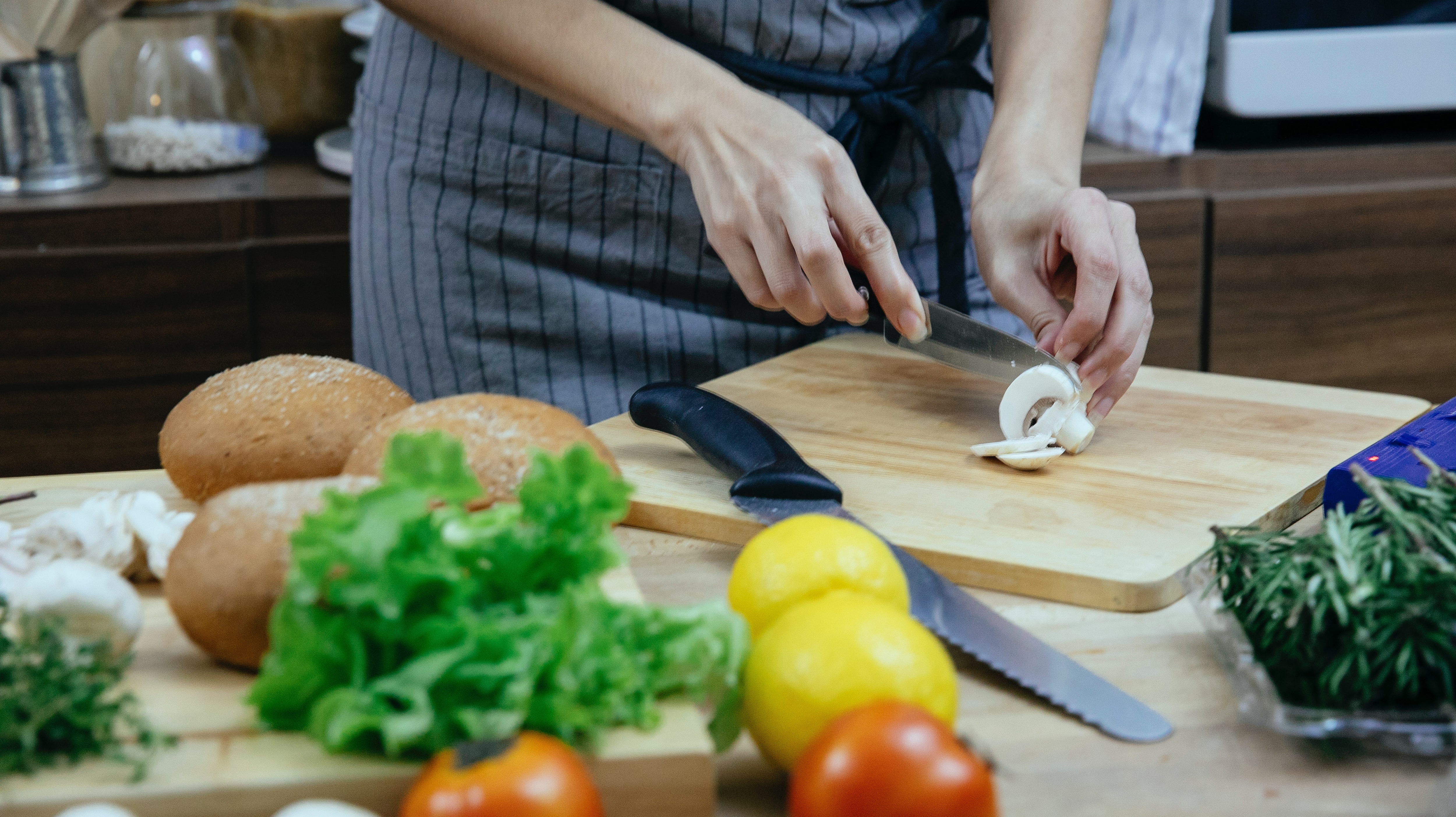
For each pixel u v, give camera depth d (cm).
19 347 150
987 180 100
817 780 40
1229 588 56
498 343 114
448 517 45
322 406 68
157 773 44
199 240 153
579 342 113
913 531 73
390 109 112
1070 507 77
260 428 67
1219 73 162
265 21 171
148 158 162
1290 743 51
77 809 39
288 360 72
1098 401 90
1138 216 163
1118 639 62
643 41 89
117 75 164
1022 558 69
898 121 107
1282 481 81
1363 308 169
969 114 116
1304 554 53
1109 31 164
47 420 153
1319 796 48
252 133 170
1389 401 96
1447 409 78
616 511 46
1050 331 91
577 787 39
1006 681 57
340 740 42
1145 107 162
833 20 103
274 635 44
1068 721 53
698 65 88
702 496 78
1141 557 69
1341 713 49
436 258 113
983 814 39
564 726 44
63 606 51
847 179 82
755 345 114
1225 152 164
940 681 45
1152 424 92
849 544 52
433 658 42
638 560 72
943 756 40
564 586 45
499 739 41
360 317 125
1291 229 165
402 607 42
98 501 67
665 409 83
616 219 109
